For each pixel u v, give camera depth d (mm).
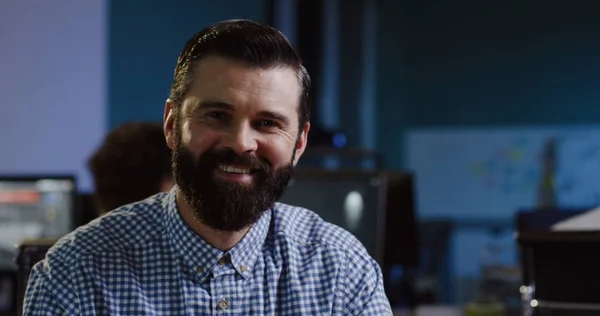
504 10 6520
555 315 1551
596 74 6348
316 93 6648
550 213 2672
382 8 6719
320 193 2412
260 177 1106
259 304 1187
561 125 6363
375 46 6707
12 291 2762
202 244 1164
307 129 1196
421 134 6629
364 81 6719
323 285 1223
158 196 1248
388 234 2754
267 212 1227
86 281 1151
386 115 6699
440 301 5281
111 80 4164
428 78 6672
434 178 6594
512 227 6355
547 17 6441
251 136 1093
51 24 4012
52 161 4008
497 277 3588
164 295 1164
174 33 4484
